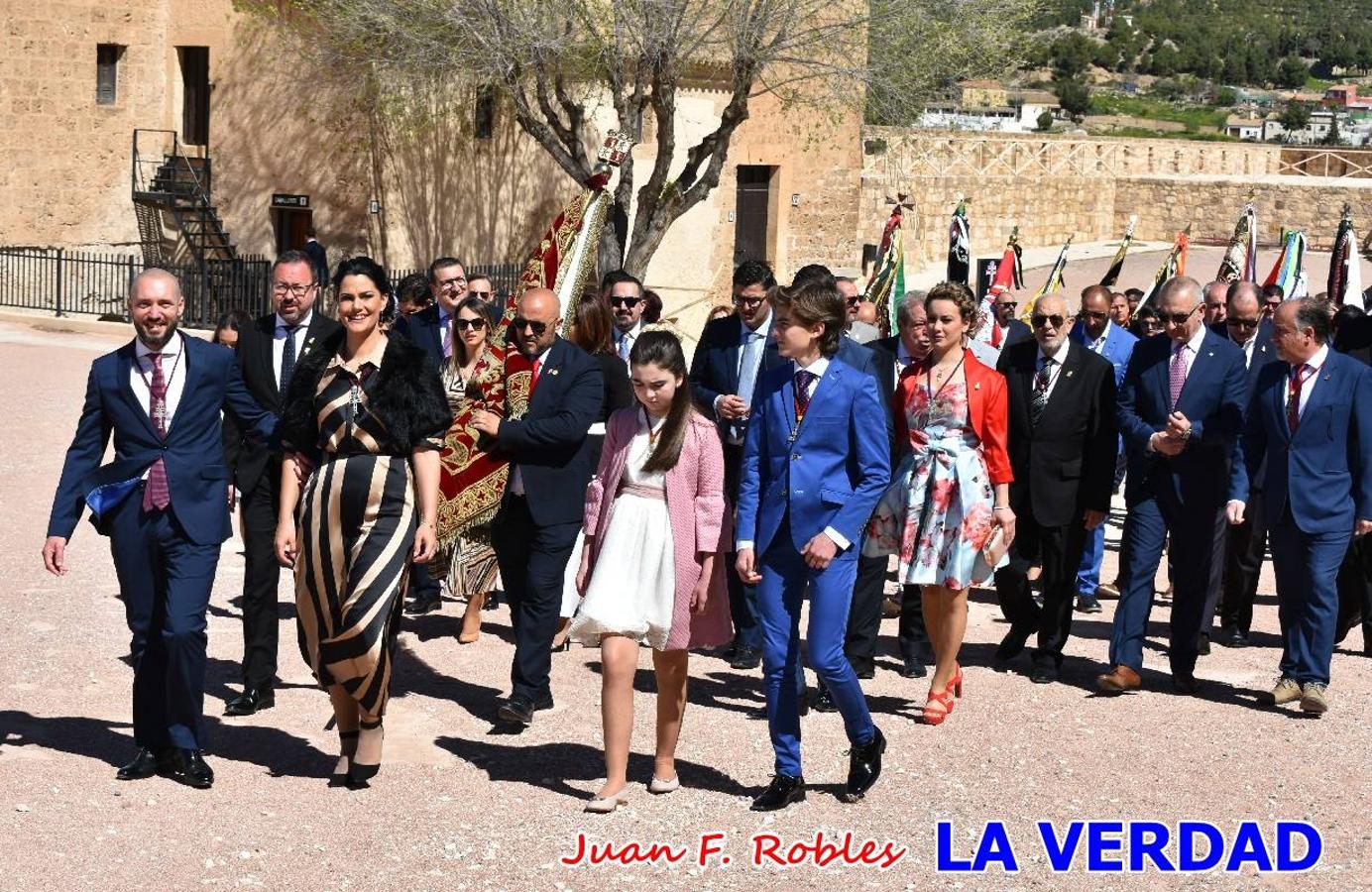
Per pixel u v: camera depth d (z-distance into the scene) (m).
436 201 28.38
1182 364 8.54
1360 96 130.50
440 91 25.12
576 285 8.76
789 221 35.19
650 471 6.61
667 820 6.61
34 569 10.53
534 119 22.69
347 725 6.93
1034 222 41.91
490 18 21.48
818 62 22.69
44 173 30.39
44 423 16.94
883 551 8.02
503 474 7.88
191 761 6.80
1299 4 157.75
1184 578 8.62
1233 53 146.12
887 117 24.02
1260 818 6.88
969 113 59.19
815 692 8.40
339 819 6.50
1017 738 7.80
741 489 6.73
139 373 6.77
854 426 6.59
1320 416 8.36
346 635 6.55
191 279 27.95
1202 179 43.91
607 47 22.02
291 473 6.84
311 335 7.75
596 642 6.85
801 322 6.52
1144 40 143.25
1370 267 38.12
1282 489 8.45
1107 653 9.56
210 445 6.86
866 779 6.82
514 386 7.95
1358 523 8.37
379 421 6.62
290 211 29.08
